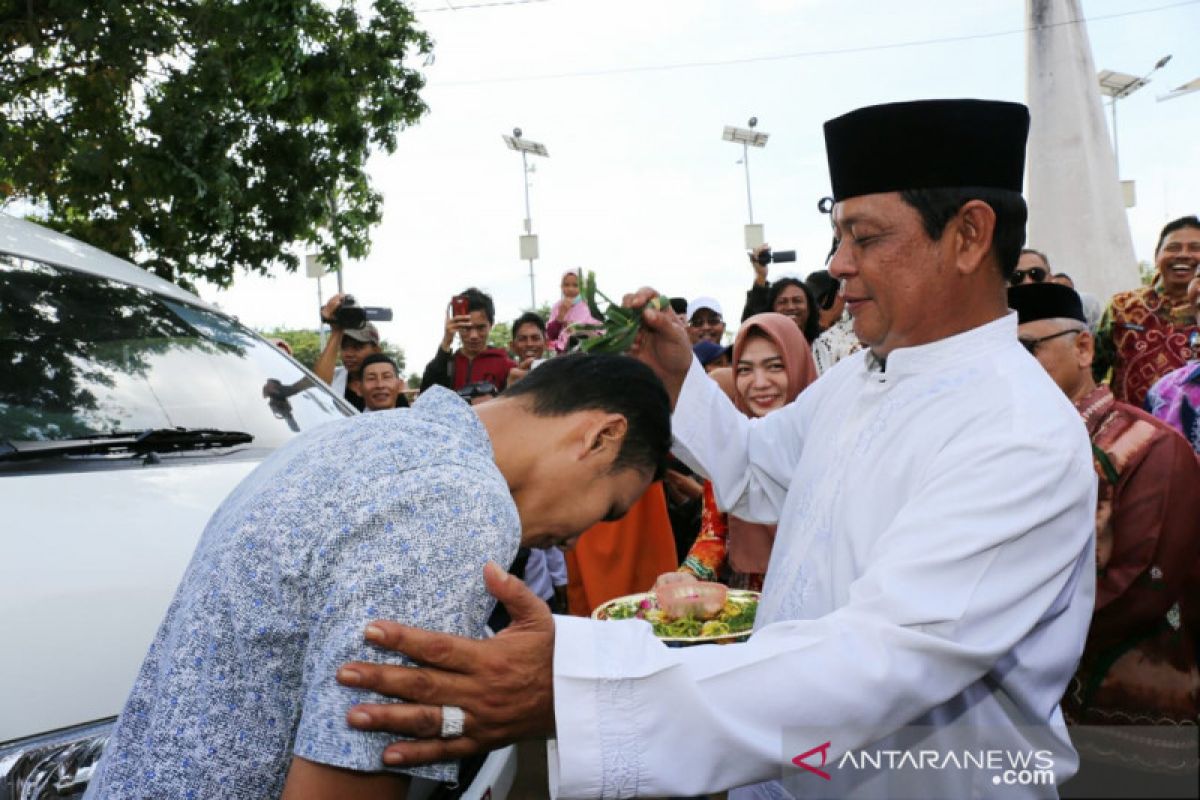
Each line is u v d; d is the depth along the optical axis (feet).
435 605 3.72
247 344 11.43
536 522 4.69
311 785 3.62
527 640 3.94
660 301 7.22
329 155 36.06
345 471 3.98
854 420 5.49
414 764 3.71
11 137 30.32
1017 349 5.18
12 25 30.09
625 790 4.00
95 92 32.17
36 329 9.26
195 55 31.58
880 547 4.61
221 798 3.78
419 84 38.06
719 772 4.09
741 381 11.24
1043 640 4.89
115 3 29.14
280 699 3.87
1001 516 4.37
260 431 10.05
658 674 4.02
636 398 4.69
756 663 4.17
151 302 10.77
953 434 4.82
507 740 4.00
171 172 30.04
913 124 4.88
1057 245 19.74
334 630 3.67
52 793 5.95
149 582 6.96
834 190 5.35
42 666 6.17
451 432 4.25
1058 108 19.89
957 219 4.94
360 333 18.67
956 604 4.25
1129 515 8.87
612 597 12.69
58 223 33.88
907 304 5.09
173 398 9.64
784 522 6.03
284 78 33.91
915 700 4.21
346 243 38.50
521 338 20.15
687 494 14.60
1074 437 4.68
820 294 18.24
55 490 7.49
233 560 3.90
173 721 3.79
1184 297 13.57
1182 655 9.14
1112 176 19.93
